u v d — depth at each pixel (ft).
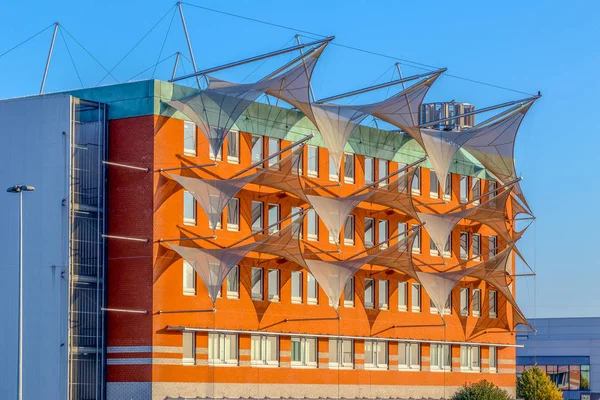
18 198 236.43
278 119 262.06
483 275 303.07
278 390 258.98
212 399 242.78
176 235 239.09
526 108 289.12
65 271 231.71
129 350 234.58
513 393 327.47
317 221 273.13
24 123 237.45
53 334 231.50
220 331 243.40
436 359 304.09
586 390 485.56
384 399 286.05
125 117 239.09
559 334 513.45
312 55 239.30
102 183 238.48
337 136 257.96
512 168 298.97
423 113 329.52
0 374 234.79
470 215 303.89
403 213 294.25
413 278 292.20
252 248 238.89
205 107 234.58
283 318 261.24
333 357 274.77
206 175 245.24
